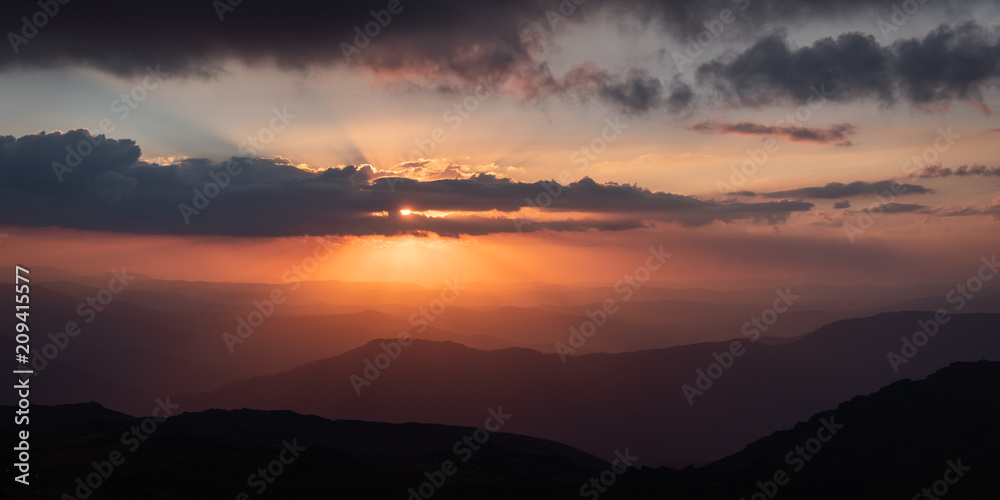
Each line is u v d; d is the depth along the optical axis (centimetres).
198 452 8938
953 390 10025
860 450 9444
